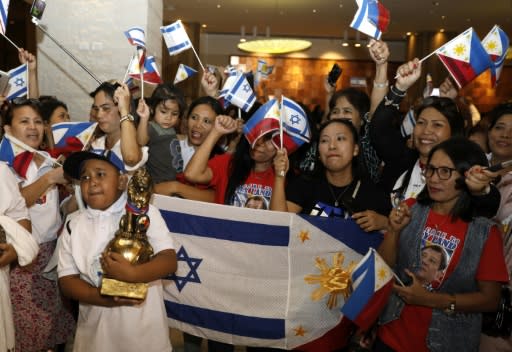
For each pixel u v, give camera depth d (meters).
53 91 5.66
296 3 10.99
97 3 5.58
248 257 2.55
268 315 2.54
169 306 2.63
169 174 3.26
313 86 15.99
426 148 2.64
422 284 2.12
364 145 2.89
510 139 2.84
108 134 2.94
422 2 10.74
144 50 3.15
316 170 2.70
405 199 2.52
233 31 14.95
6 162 2.61
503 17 11.84
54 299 2.80
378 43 2.94
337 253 2.54
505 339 2.33
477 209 2.08
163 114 3.35
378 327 2.26
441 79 13.78
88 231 2.14
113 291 1.96
